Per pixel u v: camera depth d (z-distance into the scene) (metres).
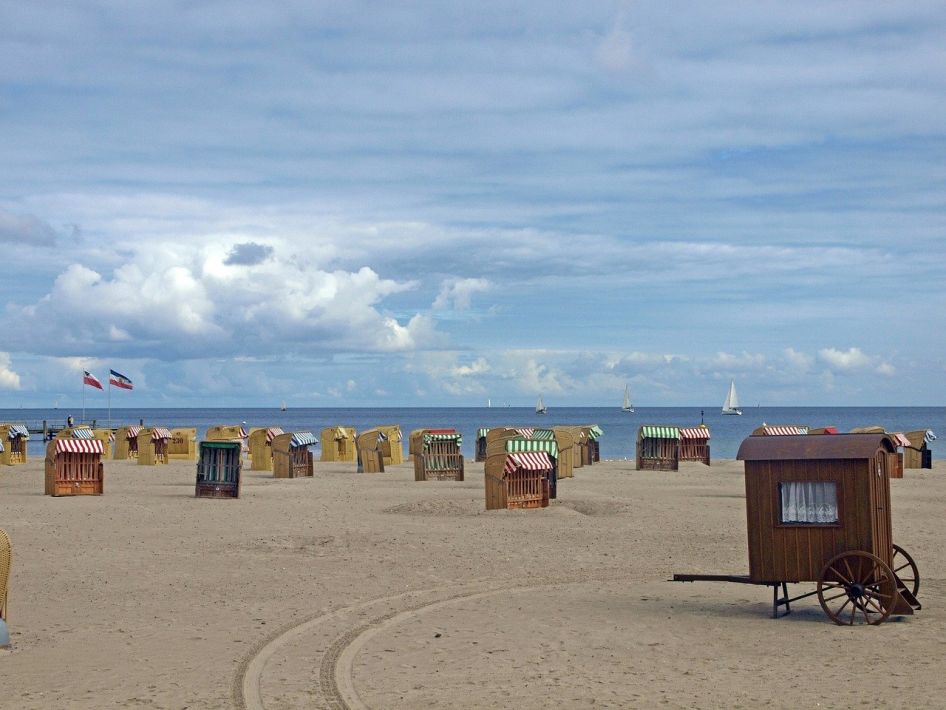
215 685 10.74
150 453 50.38
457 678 10.99
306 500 30.62
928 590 15.95
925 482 37.78
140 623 13.84
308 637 12.99
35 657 11.97
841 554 13.48
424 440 38.78
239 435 57.62
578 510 27.98
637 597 15.64
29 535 22.53
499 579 17.30
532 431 41.28
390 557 19.56
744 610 14.61
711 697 10.16
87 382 77.81
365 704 10.04
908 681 10.63
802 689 10.40
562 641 12.72
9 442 53.09
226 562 18.94
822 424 170.25
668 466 44.94
